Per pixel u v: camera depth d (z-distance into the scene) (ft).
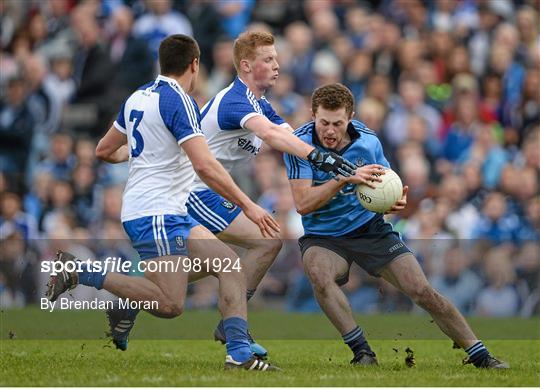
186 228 81.30
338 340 111.96
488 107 193.77
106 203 166.91
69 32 199.82
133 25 199.31
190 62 81.97
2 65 201.67
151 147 80.38
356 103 190.19
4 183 180.34
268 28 206.08
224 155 91.09
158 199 80.53
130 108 81.61
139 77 194.90
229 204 92.63
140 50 194.39
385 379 73.87
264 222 78.43
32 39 202.49
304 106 184.55
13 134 193.06
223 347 103.40
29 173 189.16
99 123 194.39
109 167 177.37
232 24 202.28
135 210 80.84
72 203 174.40
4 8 205.36
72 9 204.44
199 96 186.91
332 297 83.82
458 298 147.84
